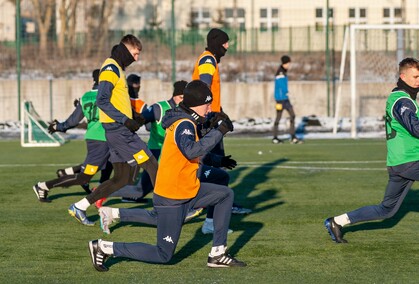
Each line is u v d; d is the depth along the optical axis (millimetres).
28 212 12836
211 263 8953
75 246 10172
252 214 12539
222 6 48781
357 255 9547
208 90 8359
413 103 9539
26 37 36375
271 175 17203
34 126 26359
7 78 35719
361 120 31141
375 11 42906
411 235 10711
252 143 25203
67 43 35625
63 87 31875
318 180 16375
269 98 32406
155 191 8523
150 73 35812
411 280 8344
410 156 9703
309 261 9258
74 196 14547
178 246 10141
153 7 49844
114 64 11242
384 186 15453
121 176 11484
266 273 8703
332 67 32719
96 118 13055
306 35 36594
